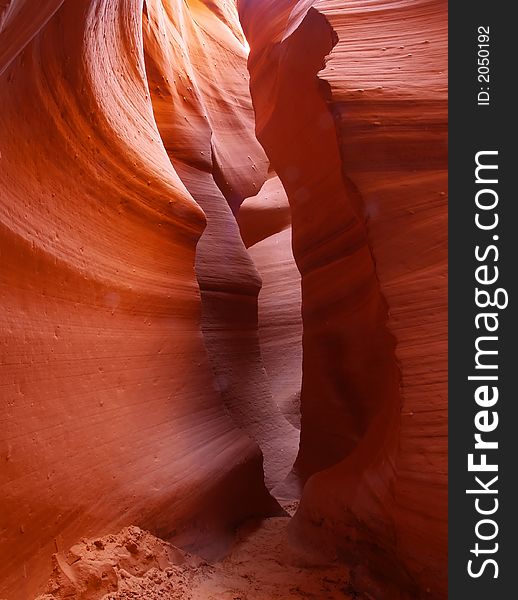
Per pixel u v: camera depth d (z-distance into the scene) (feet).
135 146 12.45
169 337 12.64
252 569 10.80
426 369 8.18
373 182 9.58
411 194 9.32
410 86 10.06
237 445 13.87
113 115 11.67
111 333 10.43
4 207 7.61
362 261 13.75
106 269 10.47
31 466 7.60
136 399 10.91
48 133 9.00
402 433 8.14
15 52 6.70
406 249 9.00
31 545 7.45
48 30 8.46
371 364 13.16
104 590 8.20
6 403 7.25
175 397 12.41
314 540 11.37
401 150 9.68
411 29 10.94
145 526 10.00
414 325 8.45
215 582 10.02
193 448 12.22
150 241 12.39
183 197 13.66
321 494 11.66
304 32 13.79
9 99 7.77
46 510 7.80
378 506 9.19
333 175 14.42
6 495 7.04
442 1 11.02
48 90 8.92
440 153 9.47
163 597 8.78
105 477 9.29
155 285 12.25
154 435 11.11
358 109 9.98
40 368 8.16
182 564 10.16
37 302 8.31
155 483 10.54
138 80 14.24
